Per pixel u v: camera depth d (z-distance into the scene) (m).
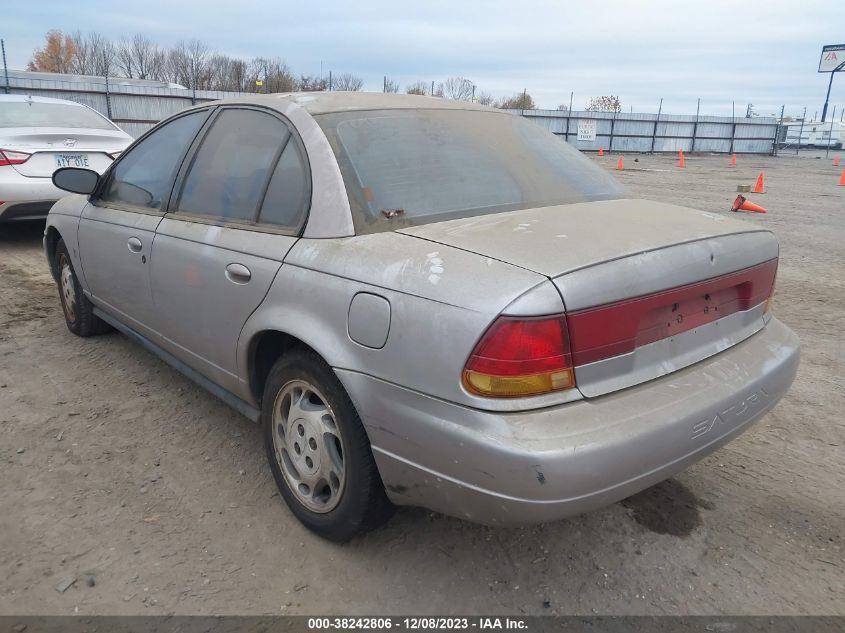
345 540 2.53
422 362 1.99
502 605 2.28
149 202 3.54
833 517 2.79
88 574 2.38
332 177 2.49
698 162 32.38
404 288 2.06
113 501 2.82
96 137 7.49
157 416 3.59
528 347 1.86
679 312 2.24
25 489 2.88
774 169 27.11
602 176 3.16
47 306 5.49
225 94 27.20
